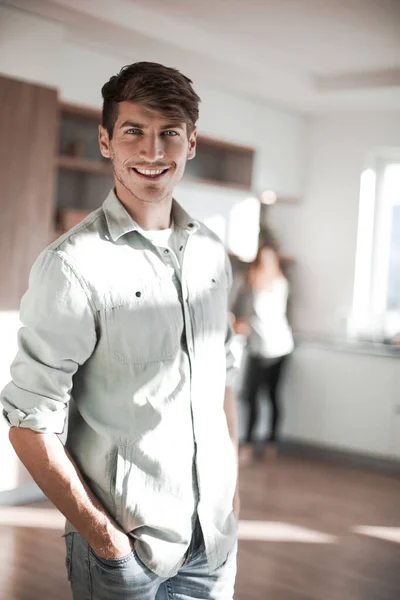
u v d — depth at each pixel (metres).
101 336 1.34
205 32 4.34
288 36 4.36
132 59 4.66
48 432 1.30
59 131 4.67
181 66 4.78
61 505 1.29
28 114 3.85
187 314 1.45
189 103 1.38
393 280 5.93
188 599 1.47
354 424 5.31
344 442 5.36
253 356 5.23
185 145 1.40
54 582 3.04
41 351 1.30
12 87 3.76
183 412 1.41
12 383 1.33
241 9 3.92
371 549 3.62
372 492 4.62
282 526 3.89
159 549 1.37
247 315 5.29
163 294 1.41
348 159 5.95
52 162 3.99
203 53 4.48
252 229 5.83
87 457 1.38
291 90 5.31
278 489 4.59
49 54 3.98
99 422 1.36
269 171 5.83
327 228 6.06
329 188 6.05
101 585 1.36
